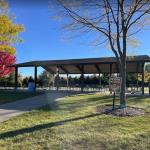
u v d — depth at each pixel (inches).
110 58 1278.3
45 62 1355.8
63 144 349.1
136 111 562.3
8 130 414.6
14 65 1348.4
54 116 514.0
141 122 465.7
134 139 366.9
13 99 841.5
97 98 817.5
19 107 650.8
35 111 575.2
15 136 384.8
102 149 333.4
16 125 445.4
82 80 1254.9
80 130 409.7
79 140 362.9
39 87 1553.9
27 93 1077.8
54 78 1589.6
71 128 421.1
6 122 469.4
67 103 701.3
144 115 528.4
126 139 366.6
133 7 614.5
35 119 490.0
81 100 767.1
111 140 362.3
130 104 687.7
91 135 383.9
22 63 1384.1
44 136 382.3
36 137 378.9
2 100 816.3
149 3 609.0
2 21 763.4
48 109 598.9
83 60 1284.4
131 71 1315.2
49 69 1477.6
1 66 1277.1
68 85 1502.2
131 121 472.1
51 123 453.4
